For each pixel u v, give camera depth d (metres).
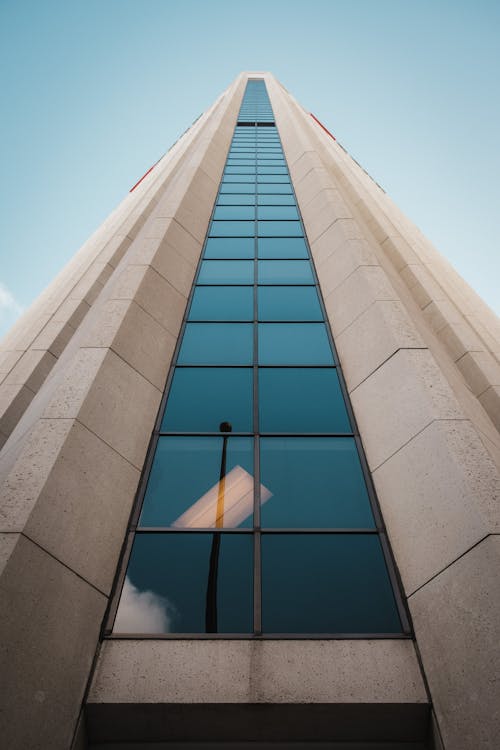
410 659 5.95
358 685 5.66
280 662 5.87
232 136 30.14
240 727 5.57
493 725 5.03
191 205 17.23
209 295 13.58
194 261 14.93
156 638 6.15
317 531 7.54
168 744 5.57
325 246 14.99
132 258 13.27
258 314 12.84
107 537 7.04
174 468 8.53
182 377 10.68
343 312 12.06
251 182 21.80
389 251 20.00
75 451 7.37
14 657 5.18
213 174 21.70
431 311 16.47
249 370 10.98
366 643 6.12
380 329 10.30
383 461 8.27
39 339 18.39
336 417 9.64
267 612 6.49
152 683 5.63
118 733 5.54
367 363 10.11
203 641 6.12
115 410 8.62
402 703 5.52
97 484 7.38
